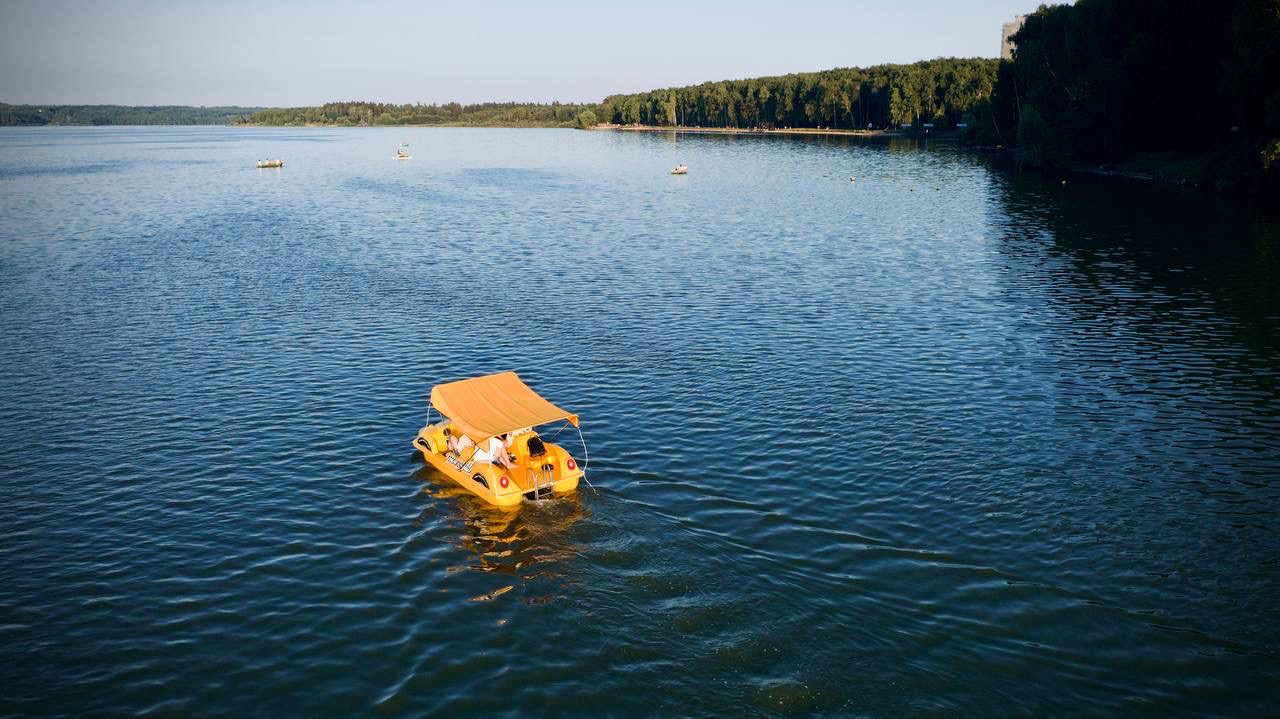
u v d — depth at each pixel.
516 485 26.08
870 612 20.30
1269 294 50.59
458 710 17.59
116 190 118.12
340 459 29.91
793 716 16.98
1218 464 28.16
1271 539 23.39
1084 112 118.81
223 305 51.03
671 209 96.25
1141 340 42.09
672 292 54.12
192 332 45.25
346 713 17.58
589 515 25.27
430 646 19.66
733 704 17.39
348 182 132.25
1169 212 83.56
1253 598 20.73
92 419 33.38
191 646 19.83
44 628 20.45
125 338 44.16
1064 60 126.25
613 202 103.75
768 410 33.50
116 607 21.33
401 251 69.62
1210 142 108.06
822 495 26.41
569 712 17.41
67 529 25.11
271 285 56.50
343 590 22.00
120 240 74.56
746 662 18.62
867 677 18.06
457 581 22.22
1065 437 30.53
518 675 18.55
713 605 20.64
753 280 57.59
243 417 33.59
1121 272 57.75
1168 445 29.72
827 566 22.31
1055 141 122.62
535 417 28.19
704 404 34.25
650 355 40.75
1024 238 72.06
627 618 20.27
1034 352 40.47
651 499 26.25
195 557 23.62
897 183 119.69
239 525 25.38
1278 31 81.12
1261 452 29.06
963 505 25.61
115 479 28.31
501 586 21.88
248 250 70.00
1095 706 17.25
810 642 19.22
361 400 35.41
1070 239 70.94
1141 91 110.19
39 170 154.38
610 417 33.03
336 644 19.83
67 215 90.88
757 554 22.94
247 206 100.00
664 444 30.41
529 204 102.12
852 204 97.88
